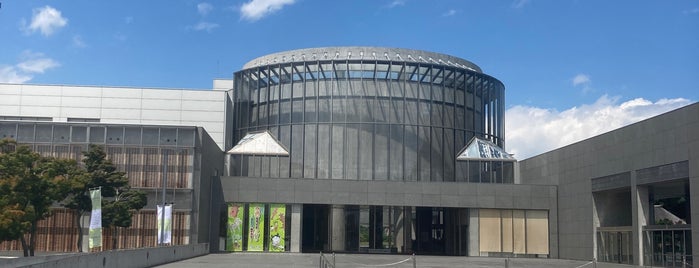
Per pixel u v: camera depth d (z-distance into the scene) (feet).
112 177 132.77
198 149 160.76
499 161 197.77
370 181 177.17
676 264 124.47
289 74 200.54
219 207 175.32
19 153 110.73
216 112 201.05
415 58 206.69
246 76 207.41
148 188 158.61
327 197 175.94
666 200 139.13
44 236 152.87
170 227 144.15
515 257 176.04
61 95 199.21
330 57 204.03
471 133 204.44
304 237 193.26
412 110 198.29
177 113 200.34
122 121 199.11
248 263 125.29
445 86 202.28
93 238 110.73
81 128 159.53
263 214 175.32
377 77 199.11
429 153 196.95
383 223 193.88
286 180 176.24
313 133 195.93
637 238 136.87
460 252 185.68
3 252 148.36
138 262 104.47
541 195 178.81
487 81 212.43
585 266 133.49
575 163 167.32
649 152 133.39
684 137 122.01
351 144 194.80
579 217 164.14
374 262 135.54
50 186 112.88
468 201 177.88
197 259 137.59
